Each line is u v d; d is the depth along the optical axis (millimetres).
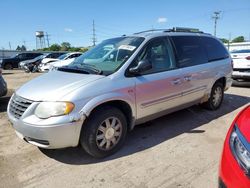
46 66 19562
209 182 3104
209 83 5473
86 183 3135
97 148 3574
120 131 3826
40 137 3262
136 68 3854
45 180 3219
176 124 5066
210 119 5375
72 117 3258
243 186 2029
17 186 3107
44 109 3254
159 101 4312
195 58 5141
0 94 6660
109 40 4816
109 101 3637
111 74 3729
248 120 2400
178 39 4891
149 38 4352
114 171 3381
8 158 3785
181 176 3234
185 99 4891
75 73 3922
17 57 27078
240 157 2139
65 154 3855
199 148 4000
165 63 4496
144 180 3166
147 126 4953
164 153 3846
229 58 6219
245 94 7953
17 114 3508
